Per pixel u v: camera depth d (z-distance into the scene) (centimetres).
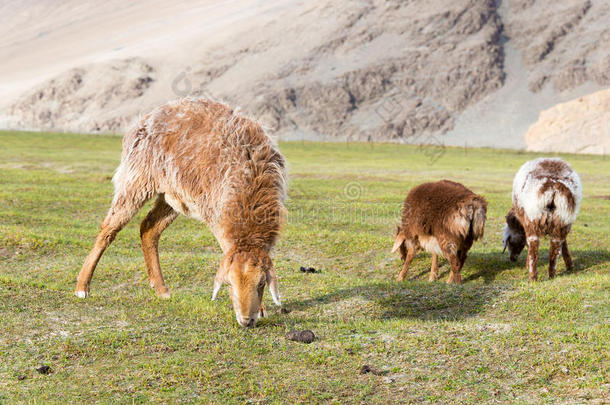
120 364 605
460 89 16600
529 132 10669
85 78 18262
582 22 18450
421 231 1127
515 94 16375
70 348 634
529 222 1102
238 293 621
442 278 1178
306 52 18612
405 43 18625
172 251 1348
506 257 1310
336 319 803
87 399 533
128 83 17325
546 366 575
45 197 2012
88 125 15175
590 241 1459
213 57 18888
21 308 755
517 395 532
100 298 848
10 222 1584
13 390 543
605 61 16100
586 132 9938
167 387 557
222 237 705
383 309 849
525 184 1102
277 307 873
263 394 548
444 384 559
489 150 9556
